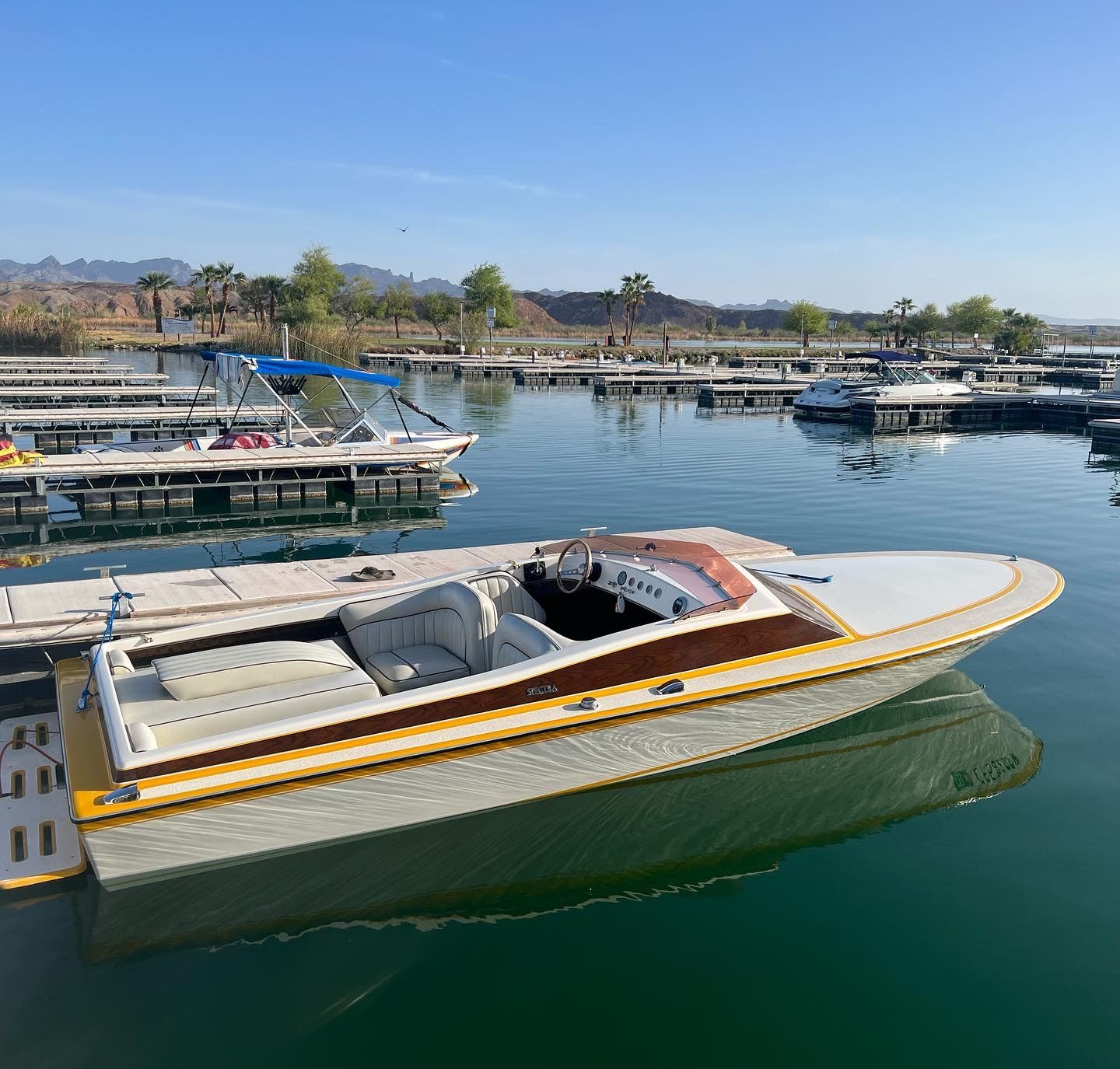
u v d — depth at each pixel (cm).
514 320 9044
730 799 625
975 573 822
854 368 6266
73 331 5478
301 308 6919
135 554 1351
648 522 1512
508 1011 424
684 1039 405
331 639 675
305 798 505
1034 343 8000
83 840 463
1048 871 532
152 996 431
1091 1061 390
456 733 532
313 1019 418
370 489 1822
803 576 793
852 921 489
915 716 738
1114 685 796
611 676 577
